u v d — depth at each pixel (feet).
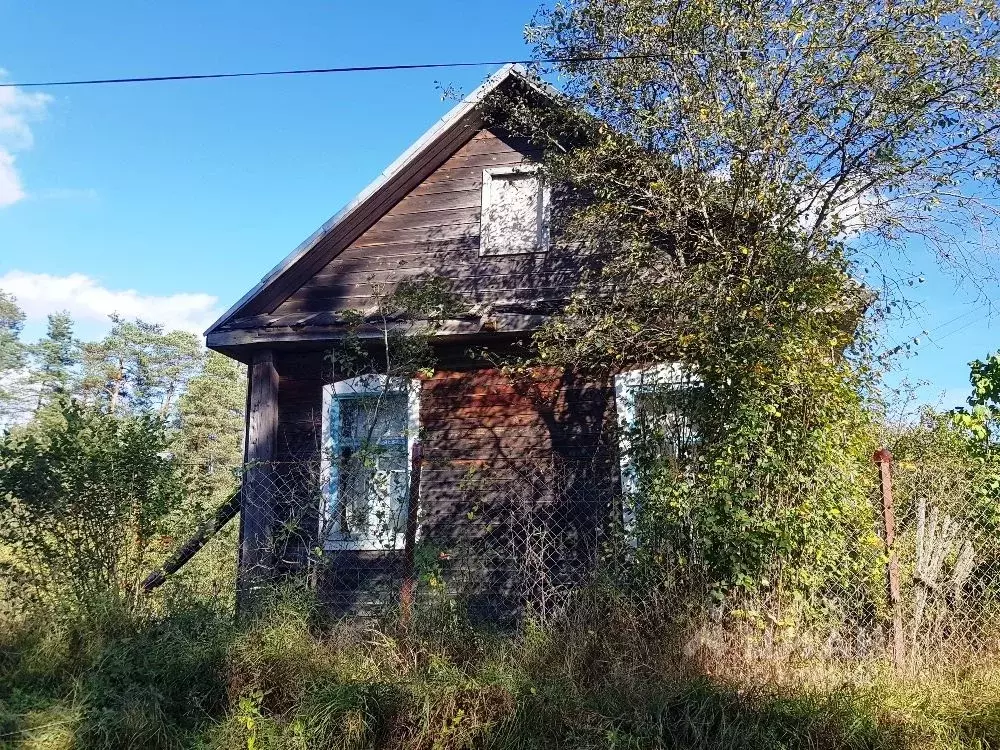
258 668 15.80
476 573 18.92
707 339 18.11
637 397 19.13
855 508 16.43
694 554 16.26
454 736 14.12
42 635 17.66
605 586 16.31
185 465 22.06
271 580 18.92
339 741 14.12
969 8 20.02
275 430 27.12
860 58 20.58
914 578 16.38
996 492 17.07
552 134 27.17
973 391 20.15
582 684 15.14
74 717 14.69
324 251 29.63
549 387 26.23
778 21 20.89
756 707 14.07
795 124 21.03
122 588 18.80
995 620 16.16
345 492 21.44
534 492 22.25
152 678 15.84
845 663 15.55
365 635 16.89
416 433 26.16
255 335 26.99
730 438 16.46
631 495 17.43
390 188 29.55
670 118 21.99
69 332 204.44
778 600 15.84
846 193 21.48
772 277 19.03
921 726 13.70
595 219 23.57
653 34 21.86
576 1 23.26
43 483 18.75
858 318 20.21
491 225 28.99
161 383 195.42
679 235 22.26
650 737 13.61
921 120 20.02
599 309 22.30
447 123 29.01
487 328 25.14
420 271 28.96
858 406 17.54
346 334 26.20
